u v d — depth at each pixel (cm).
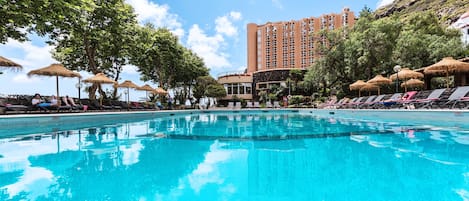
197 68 2667
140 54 1741
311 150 370
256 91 3450
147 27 1906
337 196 193
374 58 1681
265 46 4934
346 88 1986
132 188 217
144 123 877
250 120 1005
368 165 281
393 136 491
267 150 373
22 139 488
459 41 1669
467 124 648
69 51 1462
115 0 1373
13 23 862
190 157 331
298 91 2994
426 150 356
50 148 397
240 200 189
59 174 258
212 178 243
